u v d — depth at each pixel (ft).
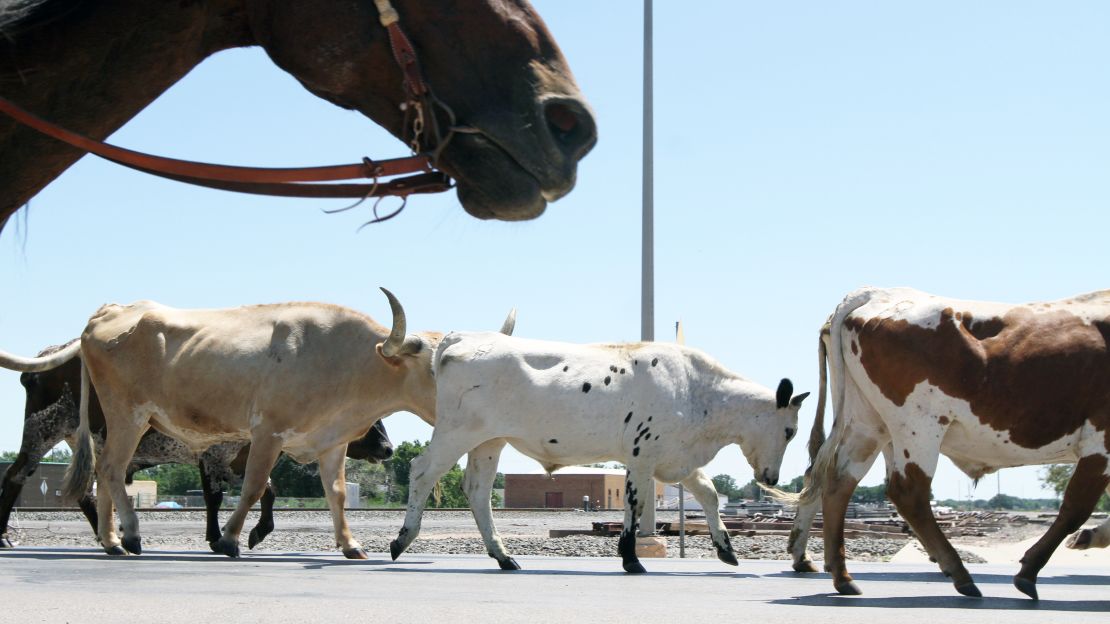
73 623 19.89
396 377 46.47
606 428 39.93
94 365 49.44
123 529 47.70
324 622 20.25
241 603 23.79
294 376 46.34
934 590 31.07
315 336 46.93
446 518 121.90
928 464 28.17
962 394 27.86
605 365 40.37
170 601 24.11
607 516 140.05
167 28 12.00
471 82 12.46
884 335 28.63
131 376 48.55
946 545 28.12
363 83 12.65
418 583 31.45
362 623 20.15
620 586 31.37
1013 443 28.14
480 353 39.81
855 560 52.06
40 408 58.75
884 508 171.53
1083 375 27.78
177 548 59.11
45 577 32.55
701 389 41.50
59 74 11.67
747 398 41.57
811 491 30.42
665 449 40.57
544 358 40.09
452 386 39.91
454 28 12.45
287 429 46.26
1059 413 27.81
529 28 12.70
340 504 46.98
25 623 19.88
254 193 13.00
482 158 12.46
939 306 28.55
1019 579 27.45
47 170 12.06
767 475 41.88
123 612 21.65
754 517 105.60
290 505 212.64
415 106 12.44
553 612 22.61
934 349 28.04
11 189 11.98
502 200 12.47
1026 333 28.04
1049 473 184.85
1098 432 27.86
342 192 13.12
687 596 28.19
